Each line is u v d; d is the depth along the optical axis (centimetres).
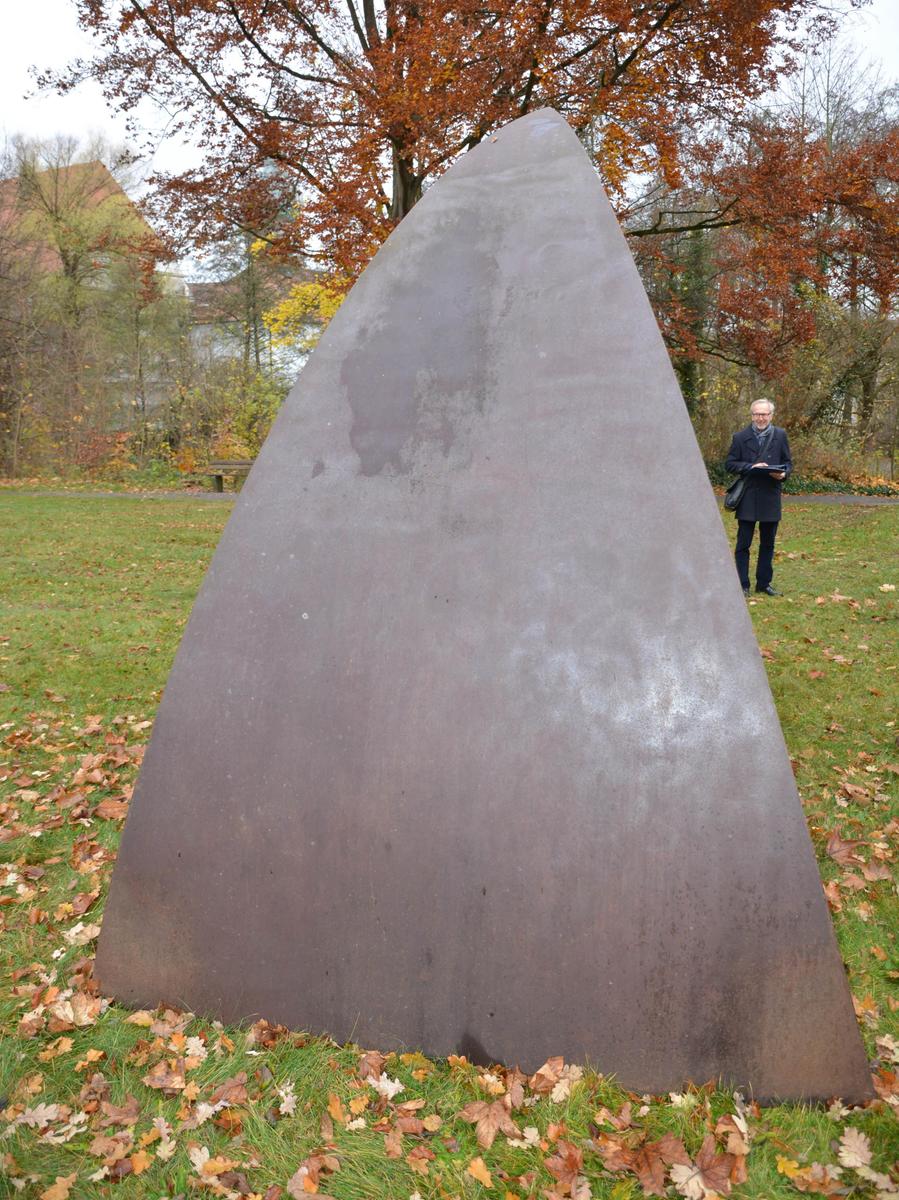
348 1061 243
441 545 257
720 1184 202
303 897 253
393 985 246
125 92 1358
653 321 251
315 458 273
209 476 2355
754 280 1727
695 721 230
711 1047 226
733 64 1255
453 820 242
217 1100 231
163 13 1283
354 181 1273
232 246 2716
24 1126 224
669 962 227
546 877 235
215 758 262
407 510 262
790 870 223
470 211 276
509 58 1187
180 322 2959
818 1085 223
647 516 241
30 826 394
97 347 2692
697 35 1255
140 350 2797
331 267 1462
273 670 262
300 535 270
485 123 1215
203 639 270
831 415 2261
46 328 2619
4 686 588
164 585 944
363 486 267
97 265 2917
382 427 269
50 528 1383
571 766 236
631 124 1302
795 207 1355
